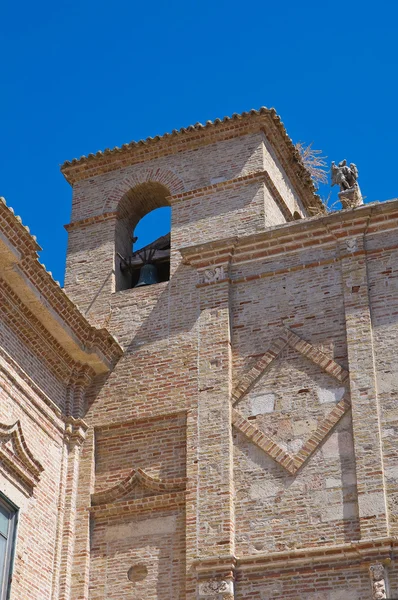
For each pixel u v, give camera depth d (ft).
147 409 77.20
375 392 70.74
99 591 71.41
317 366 73.77
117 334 81.97
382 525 65.98
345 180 83.56
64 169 92.84
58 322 75.36
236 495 71.10
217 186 86.69
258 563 67.92
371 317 73.92
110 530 73.56
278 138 90.48
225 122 88.94
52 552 71.97
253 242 80.02
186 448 74.18
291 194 93.04
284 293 77.77
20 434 70.44
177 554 70.95
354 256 76.59
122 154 91.56
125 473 75.46
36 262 72.38
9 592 66.18
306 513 68.74
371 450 68.80
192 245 81.51
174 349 79.15
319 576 66.33
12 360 72.02
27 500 70.44
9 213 68.80
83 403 79.00
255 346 76.59
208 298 79.46
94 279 86.38
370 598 64.49
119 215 90.07
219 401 74.79
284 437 72.02
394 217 76.95
